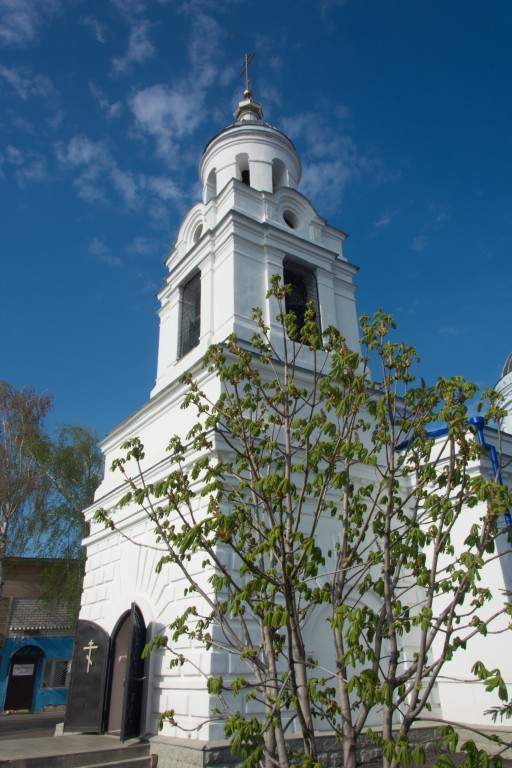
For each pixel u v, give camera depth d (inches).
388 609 213.0
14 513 1133.1
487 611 508.1
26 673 1245.1
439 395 253.8
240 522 231.5
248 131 850.1
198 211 784.3
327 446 225.0
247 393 284.0
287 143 868.0
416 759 164.6
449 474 231.0
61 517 1160.2
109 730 537.3
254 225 695.1
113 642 565.3
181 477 263.9
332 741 416.2
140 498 254.4
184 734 428.5
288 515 232.7
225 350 568.4
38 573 1322.6
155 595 523.2
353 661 176.9
